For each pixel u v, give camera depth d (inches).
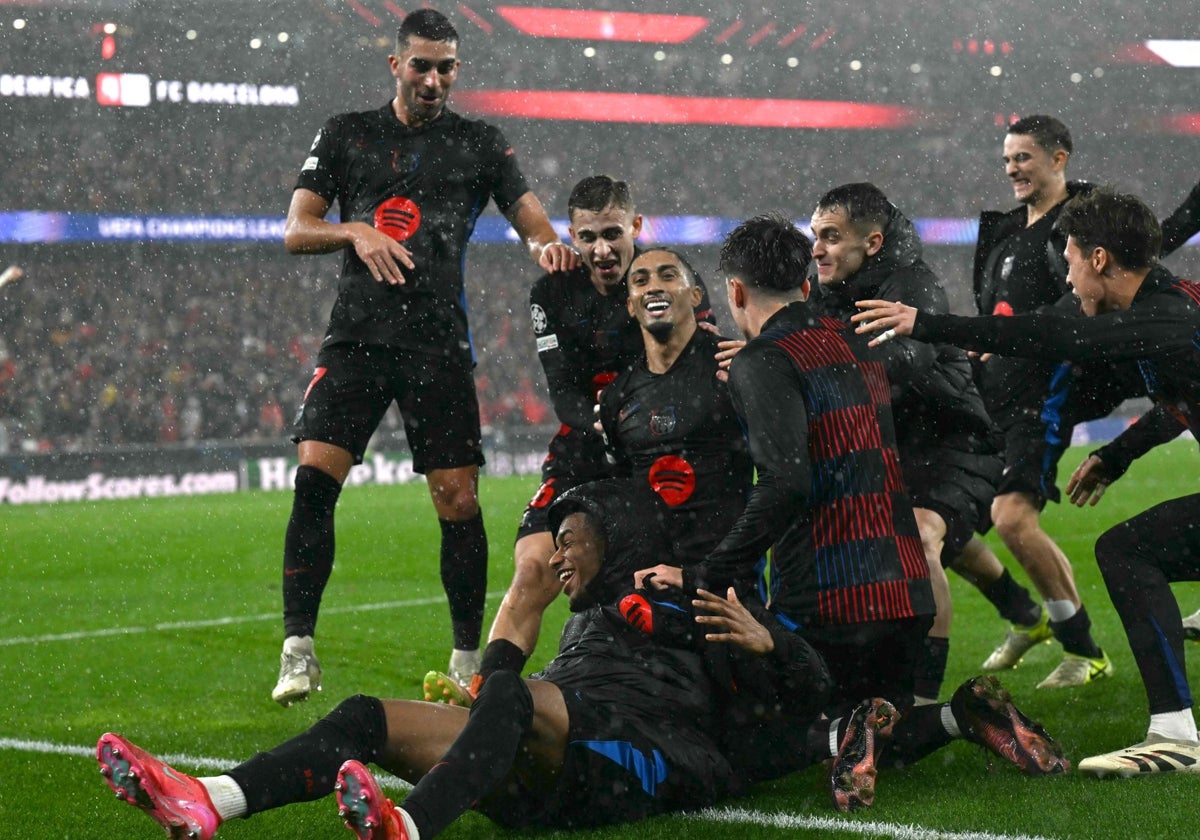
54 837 143.6
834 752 145.9
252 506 702.5
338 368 214.7
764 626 141.6
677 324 172.4
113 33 1138.7
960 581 344.5
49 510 697.6
